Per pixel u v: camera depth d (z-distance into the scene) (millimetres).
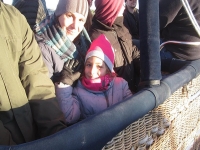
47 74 1523
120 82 1957
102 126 1161
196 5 2537
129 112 1312
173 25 2691
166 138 1715
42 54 1691
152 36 1541
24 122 1324
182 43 2617
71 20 1770
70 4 1732
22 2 2502
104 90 1870
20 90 1327
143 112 1404
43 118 1407
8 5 1474
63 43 1758
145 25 1543
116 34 2137
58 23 1777
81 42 2010
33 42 1506
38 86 1438
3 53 1299
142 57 1575
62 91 1689
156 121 1578
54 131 1407
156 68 1555
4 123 1277
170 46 2721
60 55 1797
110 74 1912
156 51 1553
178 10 2568
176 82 1744
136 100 1388
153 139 1569
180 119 1957
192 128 2279
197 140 2463
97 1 2082
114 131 1206
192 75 2014
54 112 1437
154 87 1538
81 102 1816
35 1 2510
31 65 1441
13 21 1404
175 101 1844
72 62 1854
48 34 1741
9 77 1291
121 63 2152
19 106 1307
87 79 1843
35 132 1424
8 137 1266
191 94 2131
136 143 1387
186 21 2561
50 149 981
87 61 1848
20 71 1424
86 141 1083
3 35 1335
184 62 2385
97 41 1875
